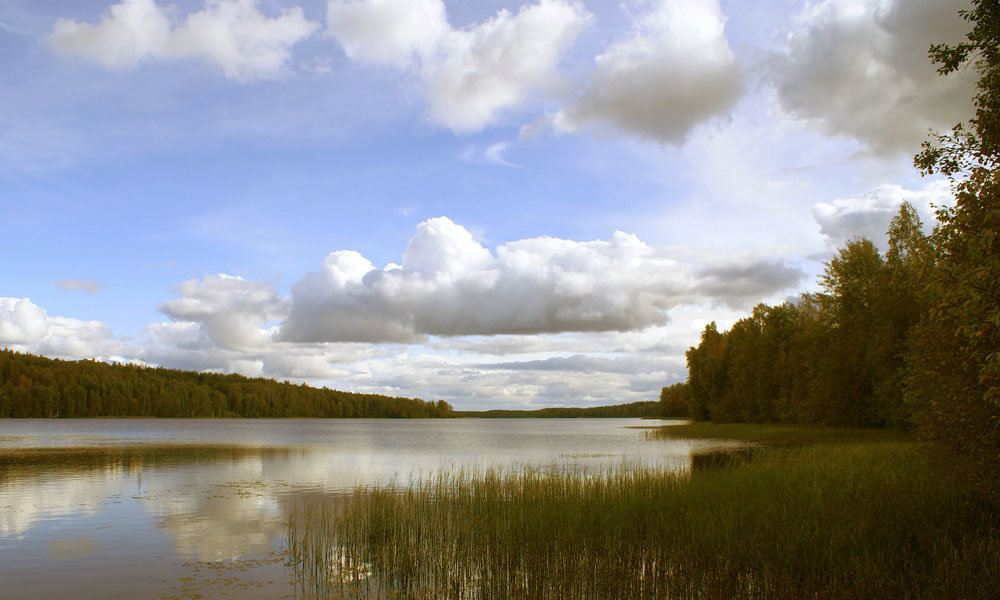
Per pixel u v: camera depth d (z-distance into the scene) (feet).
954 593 30.53
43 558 48.39
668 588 35.65
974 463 45.52
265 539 54.49
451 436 291.79
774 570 35.99
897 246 156.87
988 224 35.96
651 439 211.82
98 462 131.03
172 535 56.39
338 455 153.48
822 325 194.80
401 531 50.62
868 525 41.09
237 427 410.72
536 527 47.52
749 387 281.54
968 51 43.57
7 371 516.32
